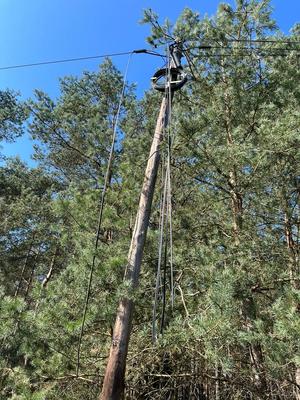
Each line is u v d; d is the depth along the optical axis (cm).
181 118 636
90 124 1201
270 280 628
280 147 600
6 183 1862
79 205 671
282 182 682
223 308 480
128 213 683
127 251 626
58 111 1361
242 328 548
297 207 756
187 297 625
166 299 631
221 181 695
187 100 806
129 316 486
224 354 498
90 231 668
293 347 450
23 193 1656
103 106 1370
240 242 651
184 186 759
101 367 599
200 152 641
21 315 532
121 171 700
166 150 578
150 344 616
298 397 620
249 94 724
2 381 601
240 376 595
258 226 728
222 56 780
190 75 808
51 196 1594
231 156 625
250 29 801
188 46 765
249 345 595
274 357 467
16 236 1742
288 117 610
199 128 641
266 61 755
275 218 738
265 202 705
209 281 559
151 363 636
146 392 638
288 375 615
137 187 702
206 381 668
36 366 563
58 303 579
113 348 464
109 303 525
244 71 745
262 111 702
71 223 699
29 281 1986
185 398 712
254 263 626
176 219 724
